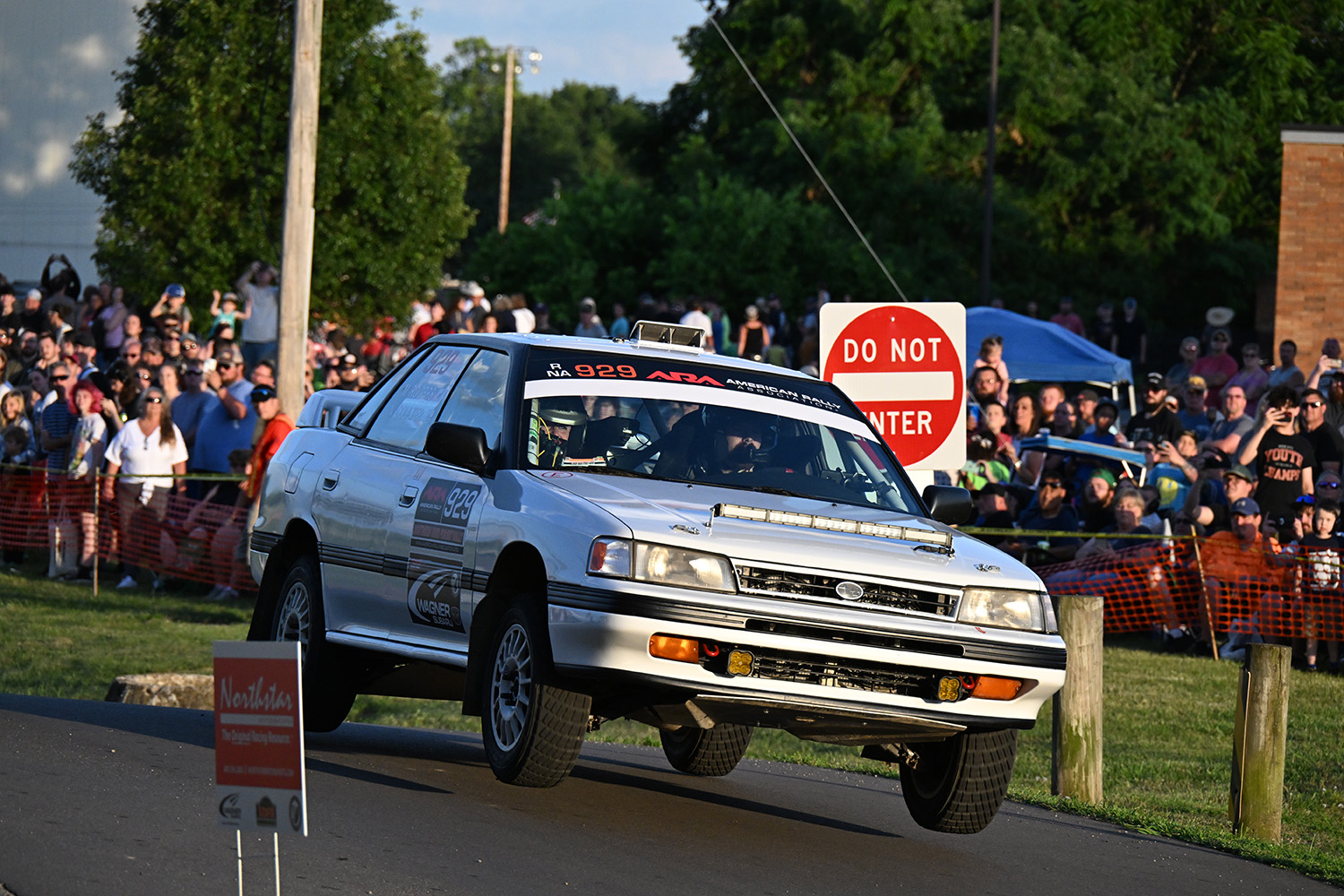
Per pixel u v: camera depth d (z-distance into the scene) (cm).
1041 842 2008
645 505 1762
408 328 8681
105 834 1553
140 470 4581
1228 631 3553
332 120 8362
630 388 2022
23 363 5878
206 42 8094
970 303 10675
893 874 1727
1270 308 11212
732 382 2092
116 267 8231
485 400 2047
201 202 8119
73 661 3547
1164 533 3700
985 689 1752
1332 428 3788
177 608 4288
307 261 4434
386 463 2145
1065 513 3903
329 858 1527
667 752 2383
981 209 11012
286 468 2391
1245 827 2189
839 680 1705
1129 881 1823
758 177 11488
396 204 8538
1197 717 3020
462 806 1845
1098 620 2334
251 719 1159
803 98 12038
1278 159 11575
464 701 1852
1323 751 2780
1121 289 10969
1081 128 11369
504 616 1811
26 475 4975
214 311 6331
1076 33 11781
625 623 1647
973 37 11450
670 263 10069
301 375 4419
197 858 1495
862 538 1784
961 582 1755
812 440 2041
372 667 2220
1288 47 11562
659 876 1589
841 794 2300
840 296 10256
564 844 1689
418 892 1440
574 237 10762
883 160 11181
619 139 13850
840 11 11819
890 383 2498
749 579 1688
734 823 1942
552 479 1856
